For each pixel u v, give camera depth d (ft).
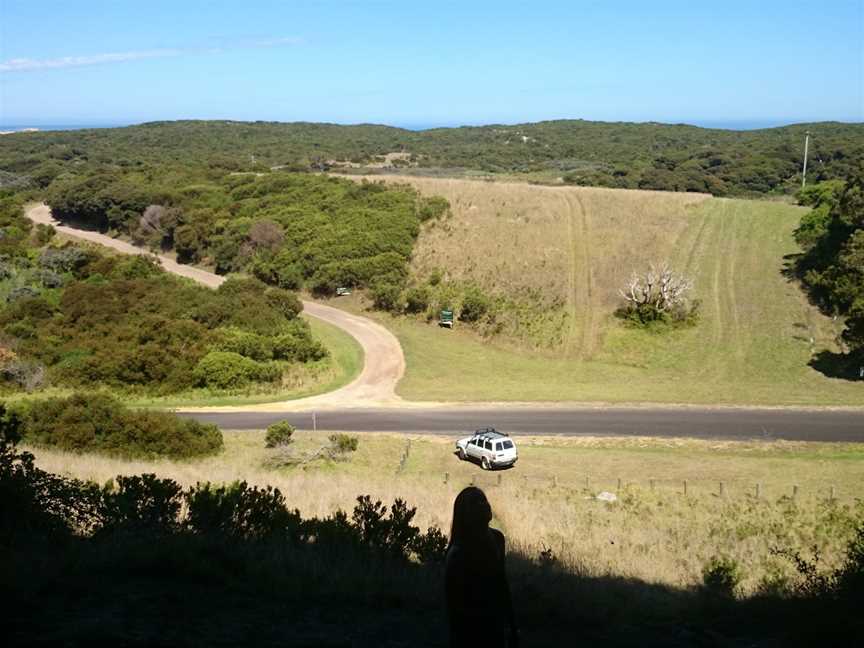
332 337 162.71
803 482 81.92
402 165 457.27
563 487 81.15
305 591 26.32
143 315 159.02
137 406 123.95
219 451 95.55
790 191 329.52
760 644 23.91
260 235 219.61
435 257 199.00
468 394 127.75
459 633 15.56
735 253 182.39
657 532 56.59
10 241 244.83
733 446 95.76
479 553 15.64
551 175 383.45
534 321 160.76
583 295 169.17
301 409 121.08
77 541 29.37
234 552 29.63
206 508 34.60
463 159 491.72
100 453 87.76
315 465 89.97
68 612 21.47
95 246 253.85
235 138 579.07
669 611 29.50
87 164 424.05
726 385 127.75
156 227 258.37
